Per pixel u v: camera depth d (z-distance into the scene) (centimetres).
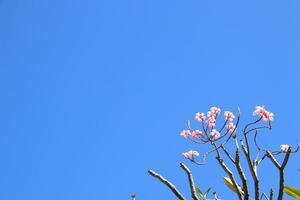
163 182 357
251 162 361
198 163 434
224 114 454
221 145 400
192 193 356
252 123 400
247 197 350
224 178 463
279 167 355
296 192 439
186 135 453
